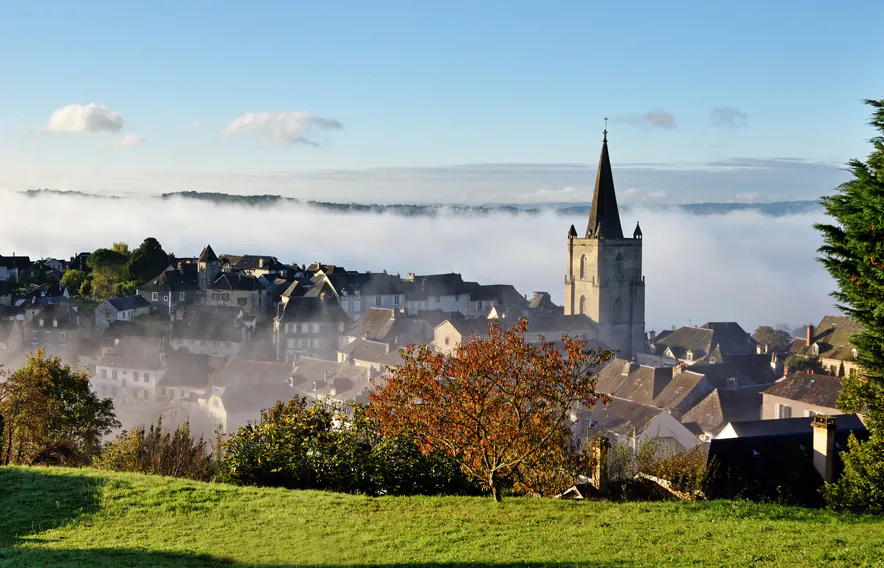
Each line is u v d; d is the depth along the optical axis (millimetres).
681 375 85125
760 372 104625
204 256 184500
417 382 30141
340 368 106812
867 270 30297
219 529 28188
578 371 30969
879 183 30078
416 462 35781
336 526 28422
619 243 147750
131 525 28641
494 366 30000
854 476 30953
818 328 116188
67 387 56688
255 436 37656
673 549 24547
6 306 161375
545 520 28656
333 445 36625
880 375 32094
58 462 49531
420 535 27172
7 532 27375
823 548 23891
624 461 37531
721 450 38188
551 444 30578
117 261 191250
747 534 25859
